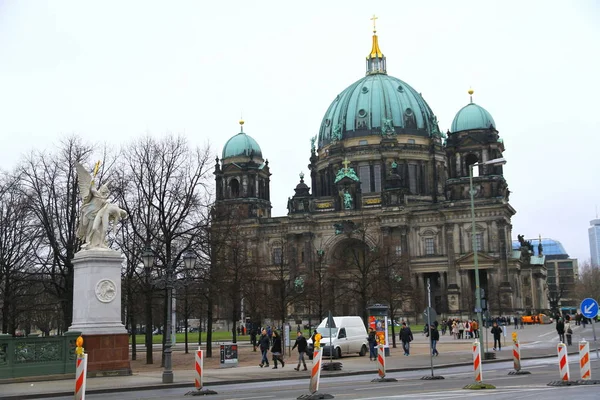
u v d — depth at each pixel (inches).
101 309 1765.5
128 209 2659.9
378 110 7308.1
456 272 6195.9
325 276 5255.9
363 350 2608.3
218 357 2778.1
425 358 2453.2
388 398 1125.1
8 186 3228.3
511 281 6200.8
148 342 2524.6
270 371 2041.1
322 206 6904.5
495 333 2822.3
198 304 3083.2
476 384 1305.4
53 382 1630.2
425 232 6427.2
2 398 1355.8
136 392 1485.0
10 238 3112.7
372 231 6510.8
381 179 7091.5
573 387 1249.4
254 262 3865.7
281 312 3700.8
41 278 3161.9
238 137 7450.8
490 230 6156.5
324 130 7672.2
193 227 2733.8
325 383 1627.7
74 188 2805.1
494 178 6235.2
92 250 1771.7
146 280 2445.9
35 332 6609.3
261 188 7347.4
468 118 6481.3
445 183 6786.4
